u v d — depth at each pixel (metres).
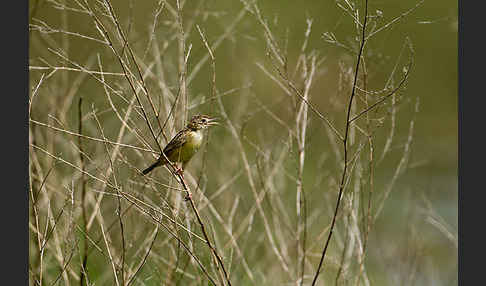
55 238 11.02
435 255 15.57
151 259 12.46
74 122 13.47
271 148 14.03
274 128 15.50
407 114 21.77
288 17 17.98
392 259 14.33
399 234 15.52
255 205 12.74
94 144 12.94
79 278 11.24
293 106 12.62
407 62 12.60
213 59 11.52
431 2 16.56
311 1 18.22
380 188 17.52
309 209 14.28
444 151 21.09
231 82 16.70
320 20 17.95
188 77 12.89
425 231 16.03
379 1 12.09
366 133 10.85
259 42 16.22
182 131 11.62
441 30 22.97
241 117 14.97
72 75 14.20
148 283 12.30
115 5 15.62
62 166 12.84
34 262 11.20
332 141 13.10
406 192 17.33
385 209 16.72
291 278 12.20
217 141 14.79
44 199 11.77
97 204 10.79
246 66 16.56
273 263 13.35
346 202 12.28
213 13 15.15
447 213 17.62
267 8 17.92
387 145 12.33
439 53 23.31
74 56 14.37
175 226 10.96
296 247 12.06
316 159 15.81
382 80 12.72
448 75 23.14
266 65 15.70
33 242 11.41
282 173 14.05
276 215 12.62
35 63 13.86
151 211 11.38
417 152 20.89
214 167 14.44
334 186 13.52
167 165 11.69
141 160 12.65
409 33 14.79
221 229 13.75
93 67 14.02
